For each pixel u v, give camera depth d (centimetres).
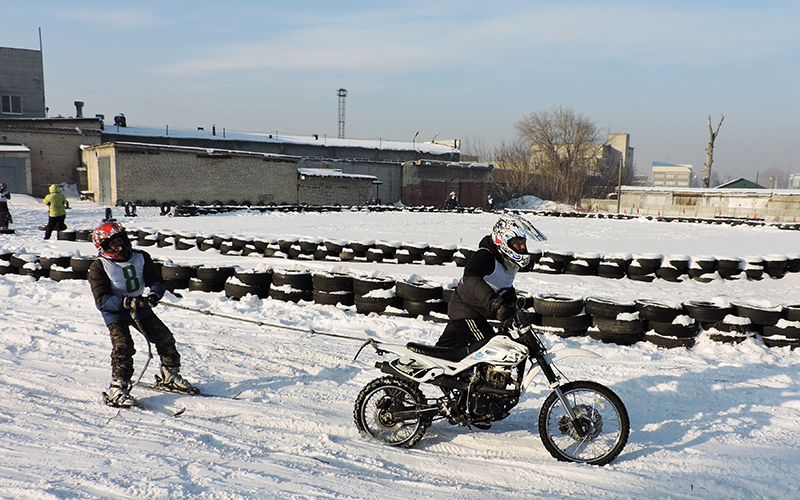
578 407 440
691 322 762
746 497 384
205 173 4178
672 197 5122
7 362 640
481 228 2630
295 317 875
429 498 372
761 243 2097
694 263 1264
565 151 7050
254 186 4434
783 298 1097
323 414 520
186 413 518
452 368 453
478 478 406
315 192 4756
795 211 4428
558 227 2898
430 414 459
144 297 512
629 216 3697
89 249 1473
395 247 1372
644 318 772
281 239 1414
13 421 480
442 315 848
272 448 446
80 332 772
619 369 668
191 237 1573
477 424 468
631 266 1265
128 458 413
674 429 501
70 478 377
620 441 430
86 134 4612
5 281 1065
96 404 530
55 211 1809
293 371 642
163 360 565
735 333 759
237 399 552
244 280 961
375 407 475
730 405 563
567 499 377
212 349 712
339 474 403
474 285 443
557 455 438
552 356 437
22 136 4375
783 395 592
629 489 393
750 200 4666
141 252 548
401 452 448
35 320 825
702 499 381
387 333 805
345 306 927
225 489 370
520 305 436
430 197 5791
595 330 781
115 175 3803
